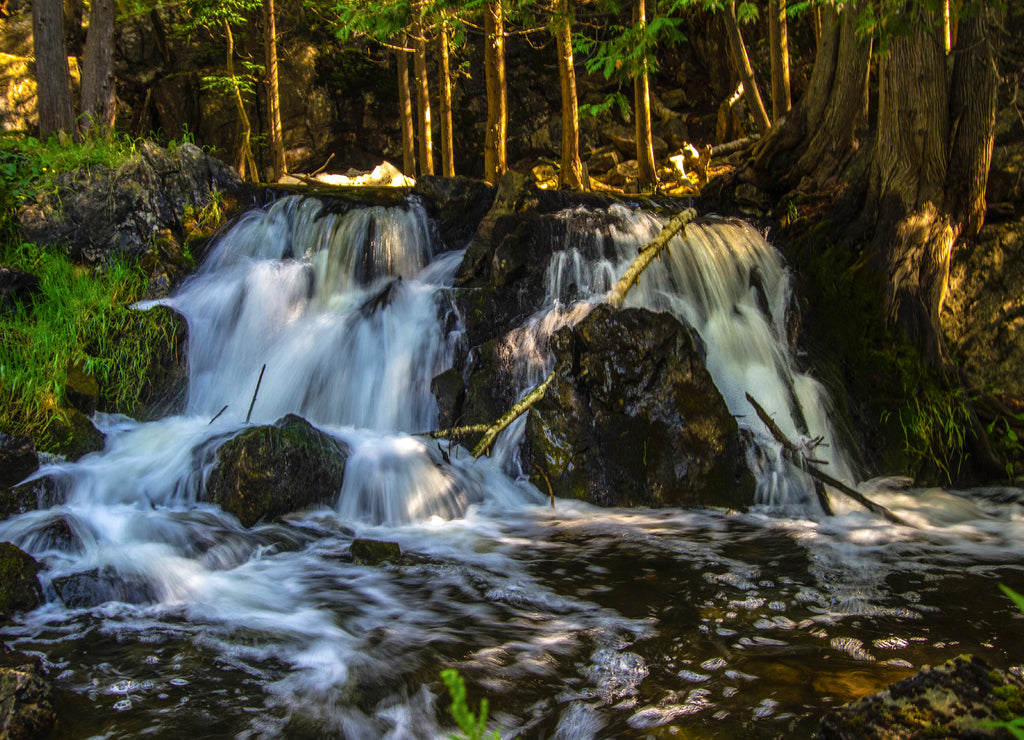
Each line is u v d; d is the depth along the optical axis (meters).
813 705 3.59
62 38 11.43
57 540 5.42
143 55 17.58
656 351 7.09
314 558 5.66
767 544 5.99
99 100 12.02
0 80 15.21
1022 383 8.61
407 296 8.59
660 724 3.48
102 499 6.35
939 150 8.62
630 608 4.79
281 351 8.48
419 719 3.61
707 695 3.73
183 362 8.34
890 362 8.27
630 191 15.48
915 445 7.93
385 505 6.53
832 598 4.92
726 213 10.61
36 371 7.37
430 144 15.09
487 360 7.89
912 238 8.55
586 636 4.39
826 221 9.30
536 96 18.98
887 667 3.98
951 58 8.84
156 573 5.12
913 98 8.61
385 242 9.50
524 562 5.58
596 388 7.04
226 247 9.59
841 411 8.02
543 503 6.98
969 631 4.42
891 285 8.50
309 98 17.81
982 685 2.87
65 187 9.27
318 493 6.53
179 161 9.82
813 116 10.01
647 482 6.92
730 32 13.17
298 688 3.87
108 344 8.09
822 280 9.01
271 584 5.19
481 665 4.08
